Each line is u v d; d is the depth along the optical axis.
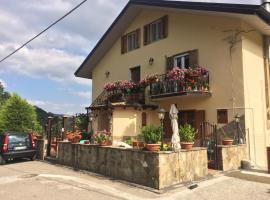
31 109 23.83
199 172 9.16
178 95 13.24
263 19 11.61
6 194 7.61
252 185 8.24
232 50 12.35
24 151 14.16
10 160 14.95
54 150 15.43
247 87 11.96
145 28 17.12
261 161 12.20
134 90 16.17
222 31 12.83
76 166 11.87
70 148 12.48
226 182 8.60
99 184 8.70
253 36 12.85
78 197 7.25
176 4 13.81
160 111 9.25
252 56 12.59
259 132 12.35
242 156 11.14
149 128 8.84
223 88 12.53
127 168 9.05
